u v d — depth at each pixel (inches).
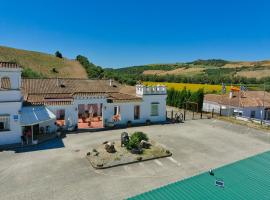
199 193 448.8
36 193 701.9
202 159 995.9
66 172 841.5
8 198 672.4
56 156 982.4
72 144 1134.4
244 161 606.5
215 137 1339.8
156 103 1648.6
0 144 1082.1
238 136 1379.2
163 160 972.6
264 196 438.0
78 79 1886.1
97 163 896.9
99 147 1087.6
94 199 678.5
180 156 1023.6
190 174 847.1
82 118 1549.0
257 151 1119.0
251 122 1727.4
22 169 857.5
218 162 967.6
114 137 1261.1
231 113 1998.0
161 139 1267.2
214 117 1910.7
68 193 706.8
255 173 536.7
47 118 1181.1
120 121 1541.6
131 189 736.3
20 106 1104.8
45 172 837.8
